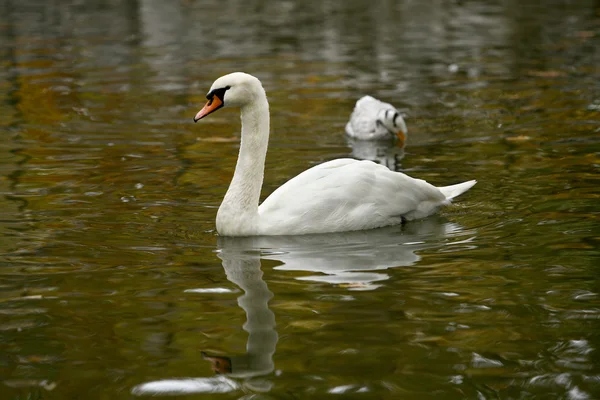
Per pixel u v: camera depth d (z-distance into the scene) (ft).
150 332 27.91
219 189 46.93
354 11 125.80
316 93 75.36
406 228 39.93
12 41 102.27
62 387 24.27
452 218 41.16
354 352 26.22
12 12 126.72
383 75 82.28
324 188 39.81
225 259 35.40
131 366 25.50
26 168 51.57
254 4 134.00
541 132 59.21
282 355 26.14
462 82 78.18
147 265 34.55
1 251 36.29
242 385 24.23
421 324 28.19
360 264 34.42
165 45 99.14
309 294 31.07
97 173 50.47
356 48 96.32
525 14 118.11
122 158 54.19
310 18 119.14
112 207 43.45
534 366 25.13
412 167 51.96
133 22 116.67
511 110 66.80
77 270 33.91
